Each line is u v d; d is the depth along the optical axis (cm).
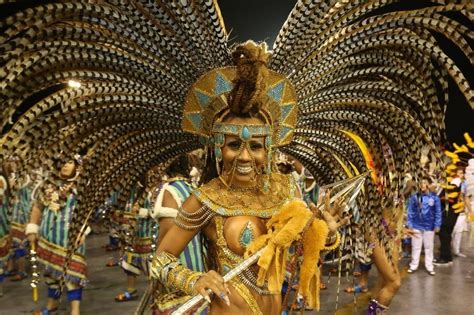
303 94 211
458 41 193
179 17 196
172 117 210
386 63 216
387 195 230
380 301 412
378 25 203
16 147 185
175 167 270
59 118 191
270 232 175
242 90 176
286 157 503
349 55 211
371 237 235
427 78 213
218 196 183
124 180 231
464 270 740
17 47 164
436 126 215
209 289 168
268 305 182
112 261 745
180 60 203
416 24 201
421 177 224
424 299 594
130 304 552
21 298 579
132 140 220
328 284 614
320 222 176
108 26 190
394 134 223
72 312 489
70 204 477
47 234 480
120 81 200
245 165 181
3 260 568
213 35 202
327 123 223
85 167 220
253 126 181
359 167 231
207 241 192
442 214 768
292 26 202
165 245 184
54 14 168
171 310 227
